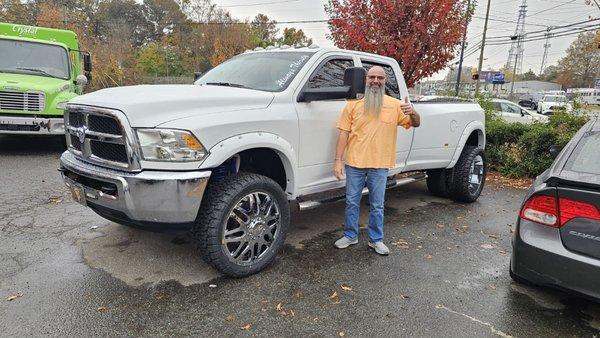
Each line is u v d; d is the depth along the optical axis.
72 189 3.62
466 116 6.03
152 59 49.38
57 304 3.07
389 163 3.99
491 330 2.95
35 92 8.10
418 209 5.82
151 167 3.09
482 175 6.36
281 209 3.72
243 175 3.50
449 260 4.09
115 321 2.89
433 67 8.88
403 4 8.37
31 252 3.92
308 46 4.54
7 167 7.38
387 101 3.91
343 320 2.99
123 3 63.38
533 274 2.98
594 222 2.71
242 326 2.88
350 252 4.18
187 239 4.30
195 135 3.11
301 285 3.47
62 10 46.25
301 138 3.88
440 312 3.14
